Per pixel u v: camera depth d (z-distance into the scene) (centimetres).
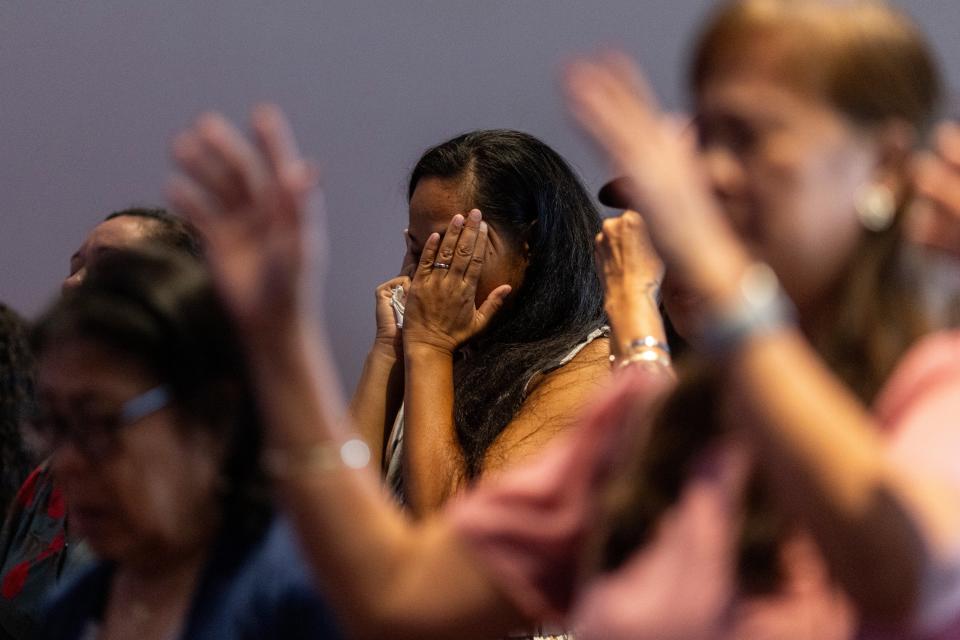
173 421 326
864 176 267
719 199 266
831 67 264
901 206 271
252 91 1104
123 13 1130
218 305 330
